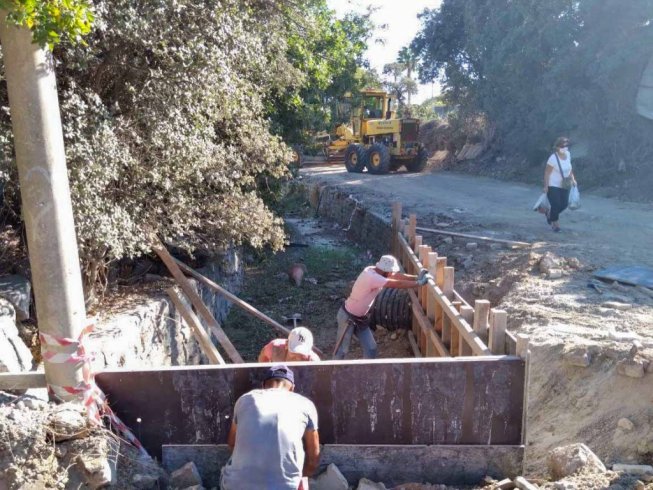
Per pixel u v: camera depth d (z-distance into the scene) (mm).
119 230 6273
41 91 4188
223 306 10500
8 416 4215
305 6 11305
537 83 21469
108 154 5719
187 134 6906
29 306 6188
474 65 24969
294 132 14375
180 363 7906
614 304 7066
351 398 4523
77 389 4457
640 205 15000
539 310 7066
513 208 15148
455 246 11172
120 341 6035
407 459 4559
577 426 5066
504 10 21828
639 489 3982
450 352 6777
